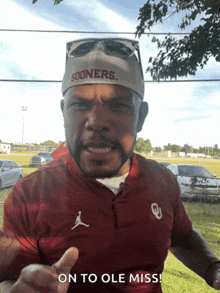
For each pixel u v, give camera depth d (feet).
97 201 2.16
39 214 2.15
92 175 1.81
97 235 2.15
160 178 2.68
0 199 7.34
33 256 2.11
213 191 18.33
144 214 2.29
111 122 1.79
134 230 2.24
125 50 1.98
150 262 2.31
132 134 1.92
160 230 2.40
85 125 1.77
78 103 1.82
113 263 2.19
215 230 12.26
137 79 2.01
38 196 2.20
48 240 2.11
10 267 2.06
